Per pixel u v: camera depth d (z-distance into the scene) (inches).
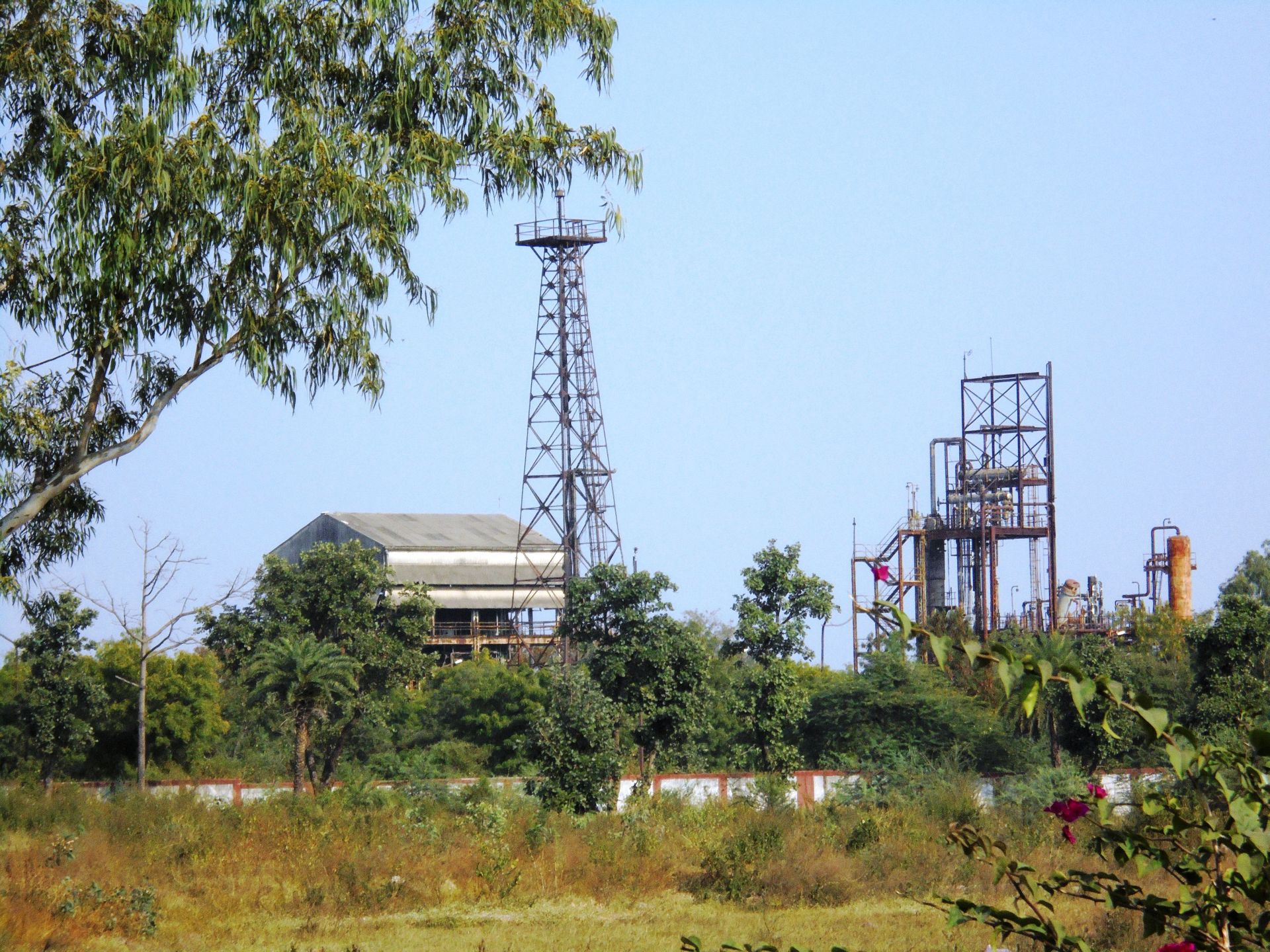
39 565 3341.5
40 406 3176.7
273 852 4891.7
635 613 7583.7
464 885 4466.0
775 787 6653.5
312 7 3122.5
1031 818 5787.4
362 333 3184.1
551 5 3262.8
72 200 2802.7
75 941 3307.1
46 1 2979.8
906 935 3494.1
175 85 2856.8
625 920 3964.1
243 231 2925.7
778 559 7780.5
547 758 6614.2
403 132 3230.8
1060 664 802.8
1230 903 854.5
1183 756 802.8
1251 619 7313.0
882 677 7829.7
